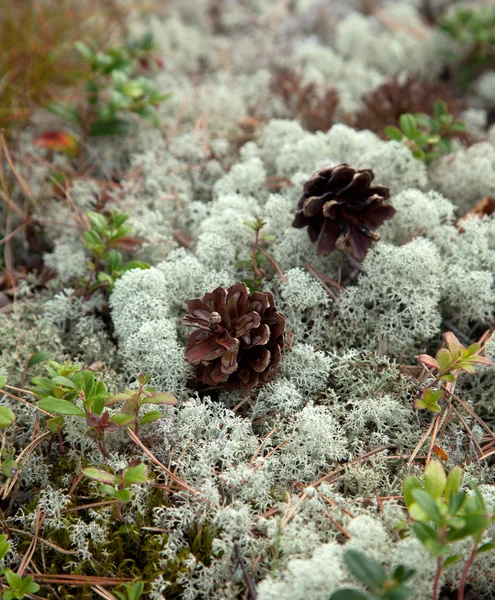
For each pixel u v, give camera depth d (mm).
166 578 433
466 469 457
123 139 603
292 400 468
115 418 438
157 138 599
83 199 561
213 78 672
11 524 452
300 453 458
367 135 560
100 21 654
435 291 493
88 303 514
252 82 647
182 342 502
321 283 506
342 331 503
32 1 622
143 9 680
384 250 495
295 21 734
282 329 467
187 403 466
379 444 469
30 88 595
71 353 512
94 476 418
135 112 583
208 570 429
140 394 444
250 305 468
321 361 478
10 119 585
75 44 604
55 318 513
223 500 448
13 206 555
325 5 747
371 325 498
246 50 683
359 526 421
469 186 553
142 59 625
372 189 494
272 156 578
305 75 647
